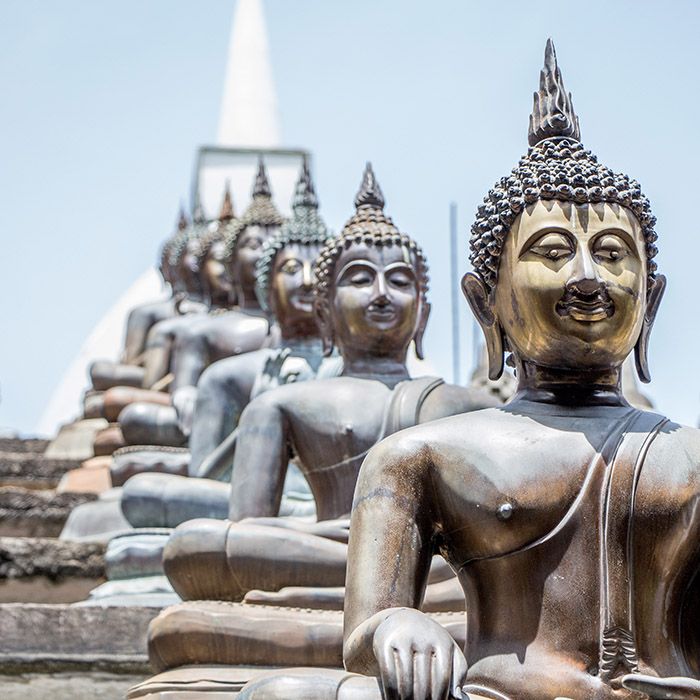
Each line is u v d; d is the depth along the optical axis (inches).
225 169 1430.9
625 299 356.2
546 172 360.5
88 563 687.7
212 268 972.6
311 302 673.0
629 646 335.6
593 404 359.6
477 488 344.2
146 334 1104.8
